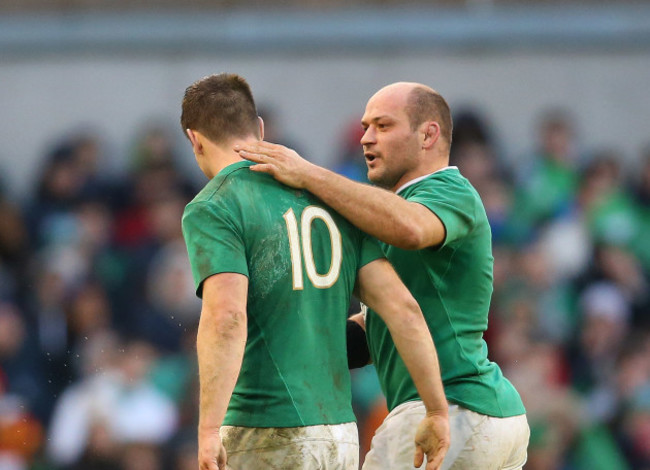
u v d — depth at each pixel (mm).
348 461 14680
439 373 14891
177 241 42000
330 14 46562
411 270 16359
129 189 43719
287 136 45281
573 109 45500
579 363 38719
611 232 42000
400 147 16516
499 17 46125
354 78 46000
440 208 15539
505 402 16391
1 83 46188
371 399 35000
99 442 35562
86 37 46406
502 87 45625
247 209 14555
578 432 35844
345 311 15016
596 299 39938
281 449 14320
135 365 37031
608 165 43156
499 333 37531
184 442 35375
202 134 15383
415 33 46062
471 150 42094
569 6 46562
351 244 15164
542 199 42469
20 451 36594
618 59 45469
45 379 38812
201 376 13750
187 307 39406
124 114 46094
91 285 40938
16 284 41531
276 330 14492
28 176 45688
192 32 46469
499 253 39844
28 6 47188
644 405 37250
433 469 14617
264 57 46312
